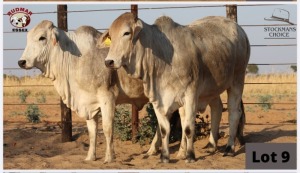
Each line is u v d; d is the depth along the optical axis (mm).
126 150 11461
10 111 16484
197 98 10359
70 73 10586
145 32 10094
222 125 13133
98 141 12016
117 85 10578
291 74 22359
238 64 11133
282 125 12969
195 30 10641
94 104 10609
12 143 12055
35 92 23375
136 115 11930
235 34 11117
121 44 9875
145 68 10109
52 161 10648
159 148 11242
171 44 10219
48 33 10508
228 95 11188
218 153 11047
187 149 10352
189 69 10219
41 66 10555
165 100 10227
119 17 9969
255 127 12867
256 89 22703
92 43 10617
